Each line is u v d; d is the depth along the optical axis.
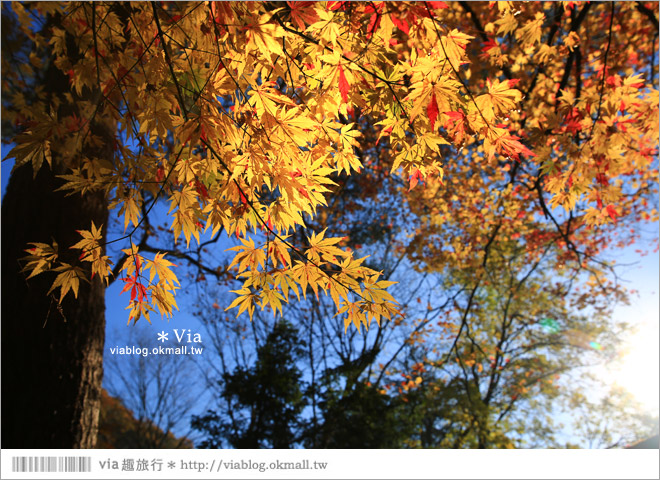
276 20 1.47
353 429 9.34
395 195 10.29
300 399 9.39
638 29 5.80
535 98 4.59
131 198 1.68
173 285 1.68
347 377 10.00
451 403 11.09
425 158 1.71
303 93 1.87
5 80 4.51
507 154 1.63
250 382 9.12
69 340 3.91
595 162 3.08
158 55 1.68
